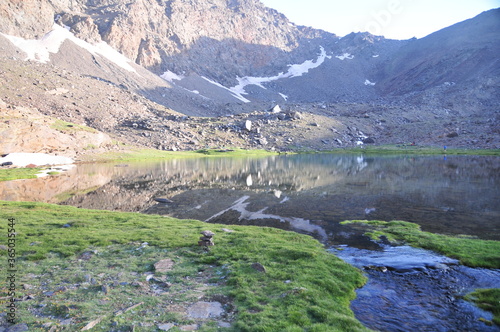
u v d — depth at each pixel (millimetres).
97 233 24328
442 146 166375
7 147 106750
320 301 12836
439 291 14883
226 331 10422
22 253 19391
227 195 50188
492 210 34594
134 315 11516
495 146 143375
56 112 182250
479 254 19609
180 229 26375
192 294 13617
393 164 100250
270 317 11414
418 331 11297
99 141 146375
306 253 19250
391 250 21812
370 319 12172
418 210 35812
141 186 60938
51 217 30719
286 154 172500
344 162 113875
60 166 105562
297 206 40594
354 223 30750
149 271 16766
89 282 14922
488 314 12406
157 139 181875
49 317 11258
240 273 16031
